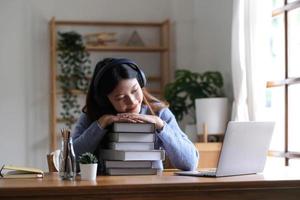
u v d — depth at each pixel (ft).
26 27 16.70
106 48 16.56
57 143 16.72
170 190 5.36
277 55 13.05
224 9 14.88
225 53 14.84
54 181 5.80
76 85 16.49
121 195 5.25
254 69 12.39
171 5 17.58
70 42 16.31
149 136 6.65
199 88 14.71
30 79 16.71
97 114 7.45
